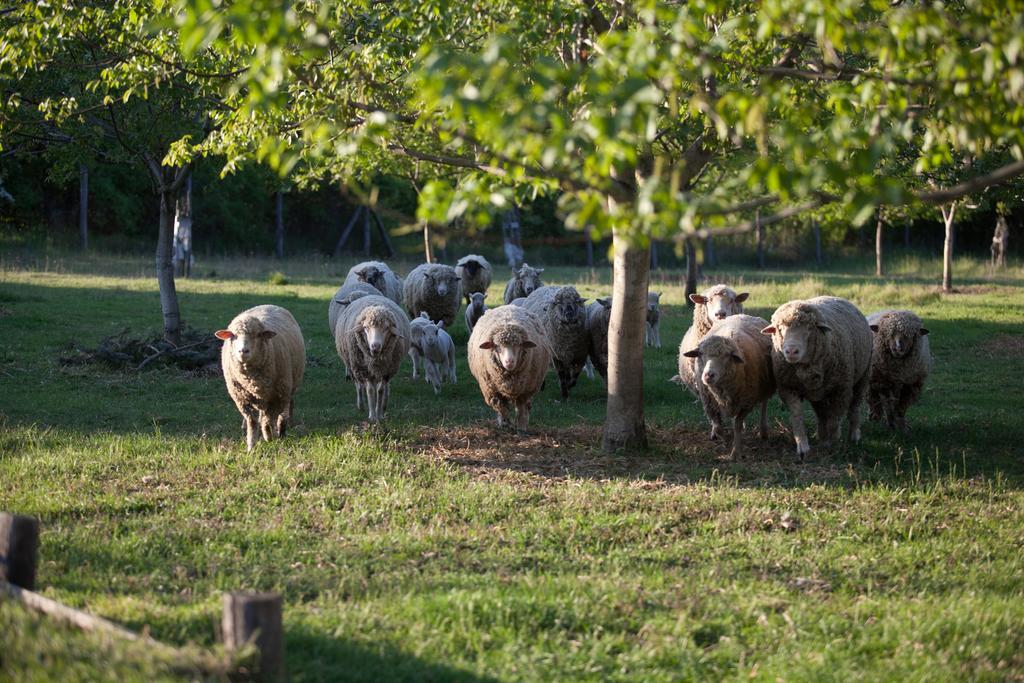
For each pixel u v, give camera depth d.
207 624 6.67
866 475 12.04
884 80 7.03
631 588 7.80
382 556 8.72
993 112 6.41
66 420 15.11
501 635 6.86
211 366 19.45
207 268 45.91
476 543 9.27
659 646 6.73
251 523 9.81
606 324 17.98
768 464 12.61
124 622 6.62
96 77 17.78
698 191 18.30
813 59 10.28
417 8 11.50
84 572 8.09
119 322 25.06
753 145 11.21
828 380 12.95
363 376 15.52
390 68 12.13
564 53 12.41
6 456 12.56
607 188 5.95
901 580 8.52
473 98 5.61
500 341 13.71
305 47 6.82
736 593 7.93
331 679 5.98
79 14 13.55
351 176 9.24
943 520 10.37
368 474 11.83
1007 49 5.64
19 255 45.62
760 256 63.28
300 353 14.02
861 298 32.19
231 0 9.68
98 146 20.97
